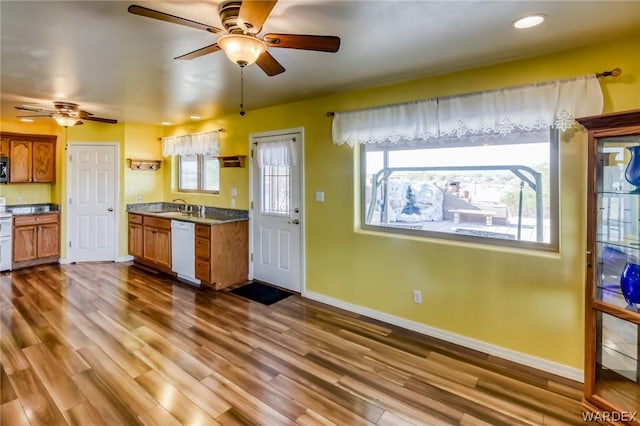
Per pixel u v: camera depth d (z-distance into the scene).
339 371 2.50
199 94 3.62
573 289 2.43
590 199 2.04
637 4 1.78
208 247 4.21
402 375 2.46
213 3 1.79
